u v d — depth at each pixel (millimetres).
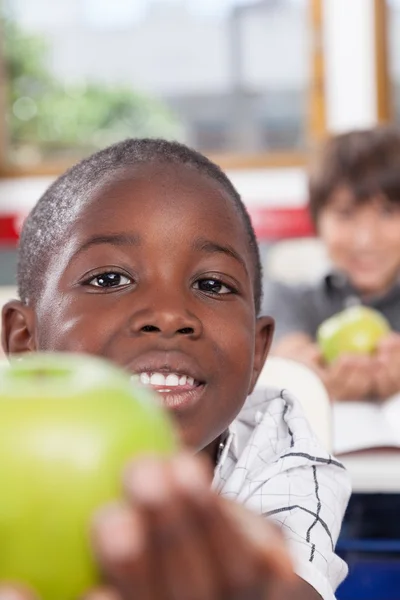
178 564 342
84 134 5070
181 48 4988
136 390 415
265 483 909
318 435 1342
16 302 997
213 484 977
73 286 841
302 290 2850
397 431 1491
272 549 364
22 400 387
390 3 4906
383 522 1517
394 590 1447
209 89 5000
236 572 352
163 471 341
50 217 904
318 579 755
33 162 5062
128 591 345
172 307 806
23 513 369
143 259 827
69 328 830
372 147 2801
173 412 811
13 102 5047
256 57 4977
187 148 933
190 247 838
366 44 4910
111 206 845
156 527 338
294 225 4684
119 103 5051
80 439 377
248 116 5000
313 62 4945
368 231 2789
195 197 860
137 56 5020
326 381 2143
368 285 2830
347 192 2787
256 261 995
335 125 4941
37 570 370
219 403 835
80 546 370
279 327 2750
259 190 4898
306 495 897
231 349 839
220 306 844
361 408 1828
